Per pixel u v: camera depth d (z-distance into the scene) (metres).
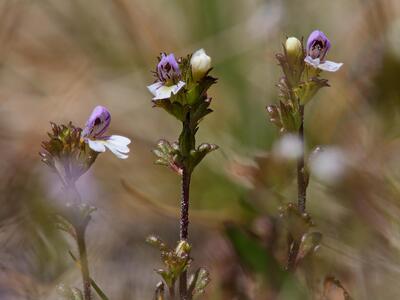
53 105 0.38
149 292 0.28
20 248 0.29
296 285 0.25
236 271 0.28
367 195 0.28
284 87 0.25
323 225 0.27
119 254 0.30
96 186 0.33
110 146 0.24
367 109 0.32
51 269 0.28
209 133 0.35
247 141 0.34
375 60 0.32
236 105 0.36
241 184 0.31
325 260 0.26
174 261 0.24
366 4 0.35
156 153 0.24
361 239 0.26
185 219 0.24
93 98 0.38
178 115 0.24
